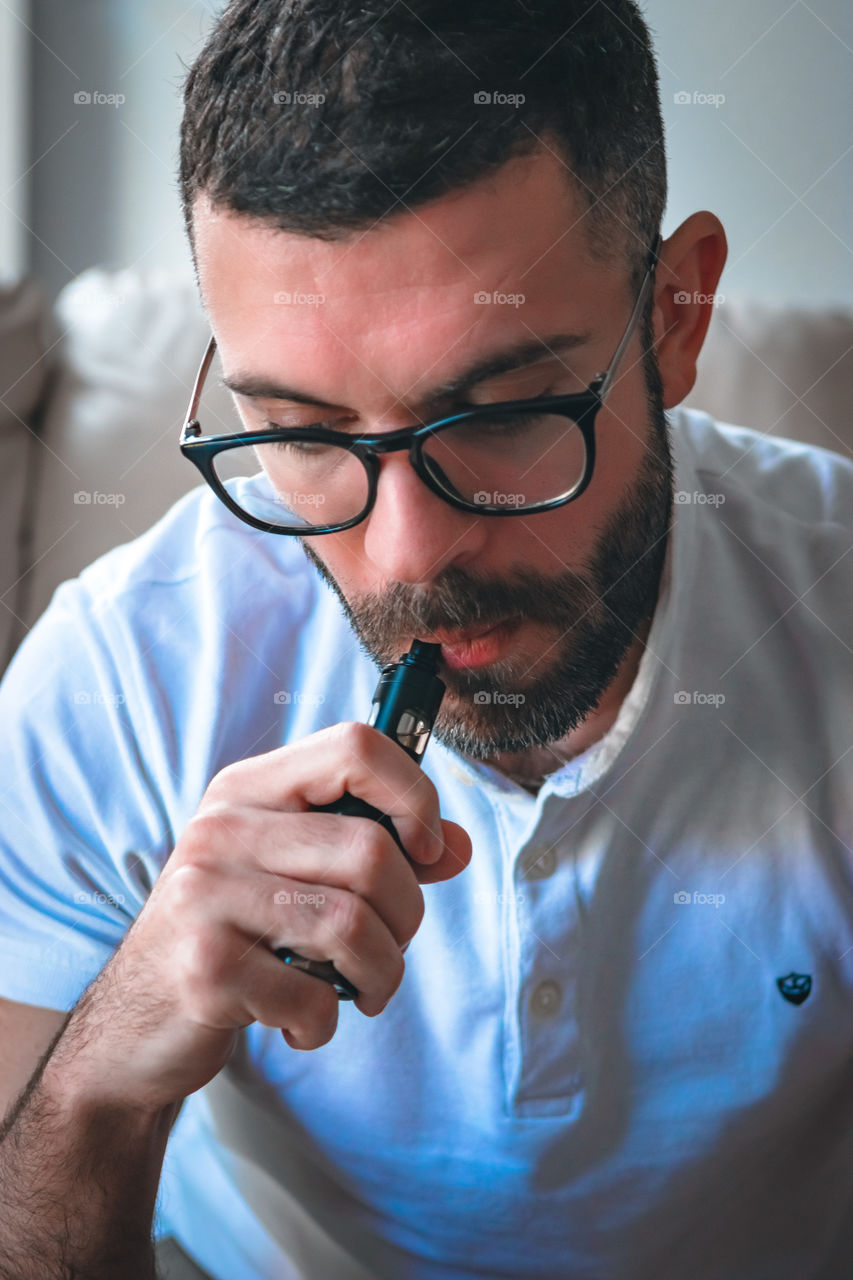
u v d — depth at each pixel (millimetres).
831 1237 778
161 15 1537
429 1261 772
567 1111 721
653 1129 729
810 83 1345
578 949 718
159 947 644
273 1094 763
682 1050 724
